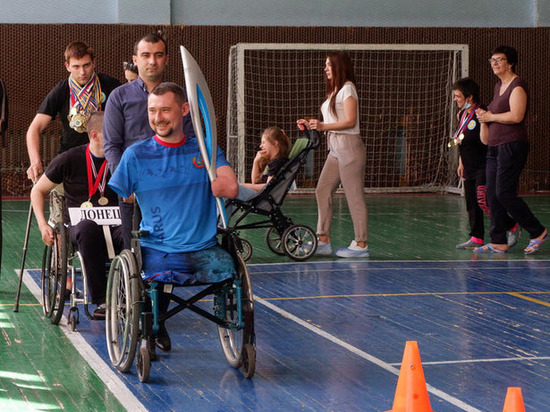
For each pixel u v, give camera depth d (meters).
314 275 8.92
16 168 18.44
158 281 5.03
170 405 4.70
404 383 4.39
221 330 5.61
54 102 7.54
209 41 19.06
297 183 19.41
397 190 19.66
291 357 5.74
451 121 19.52
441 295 7.87
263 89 19.39
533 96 20.17
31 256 9.93
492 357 5.76
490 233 10.71
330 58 9.98
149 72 6.17
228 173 5.21
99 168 6.63
